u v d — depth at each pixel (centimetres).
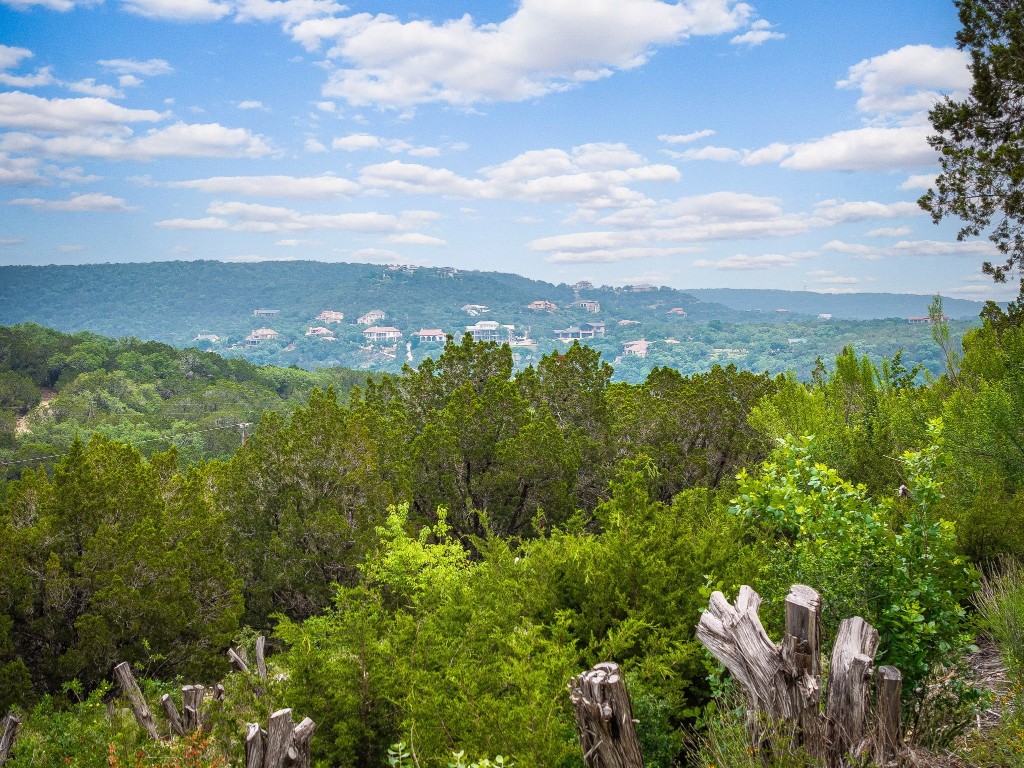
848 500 438
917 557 423
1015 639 457
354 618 555
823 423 955
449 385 2298
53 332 14262
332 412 1869
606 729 310
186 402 10819
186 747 516
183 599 1422
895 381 1110
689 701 517
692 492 837
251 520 1791
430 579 1125
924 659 411
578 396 2258
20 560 1348
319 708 517
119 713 730
